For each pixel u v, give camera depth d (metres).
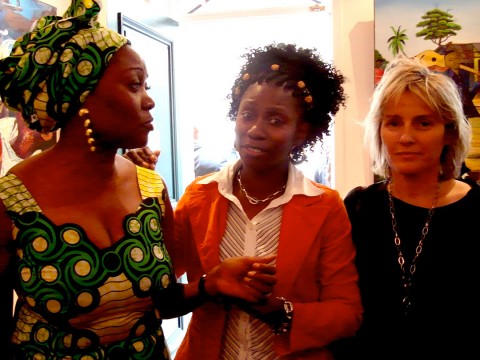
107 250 0.77
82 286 0.74
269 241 0.96
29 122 0.80
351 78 2.29
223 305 0.95
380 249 1.08
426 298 1.02
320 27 2.64
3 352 0.79
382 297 1.06
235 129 0.95
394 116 1.03
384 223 1.09
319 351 0.99
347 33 2.28
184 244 1.03
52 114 0.76
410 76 1.01
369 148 1.17
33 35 0.75
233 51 2.89
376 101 1.08
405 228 1.07
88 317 0.76
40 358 0.75
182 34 2.76
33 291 0.73
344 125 2.30
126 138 0.78
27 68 0.73
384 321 1.05
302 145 1.03
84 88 0.74
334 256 0.99
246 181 1.00
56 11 1.68
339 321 0.94
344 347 1.11
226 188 1.00
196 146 3.14
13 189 0.75
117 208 0.82
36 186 0.76
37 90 0.74
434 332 1.01
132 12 2.01
